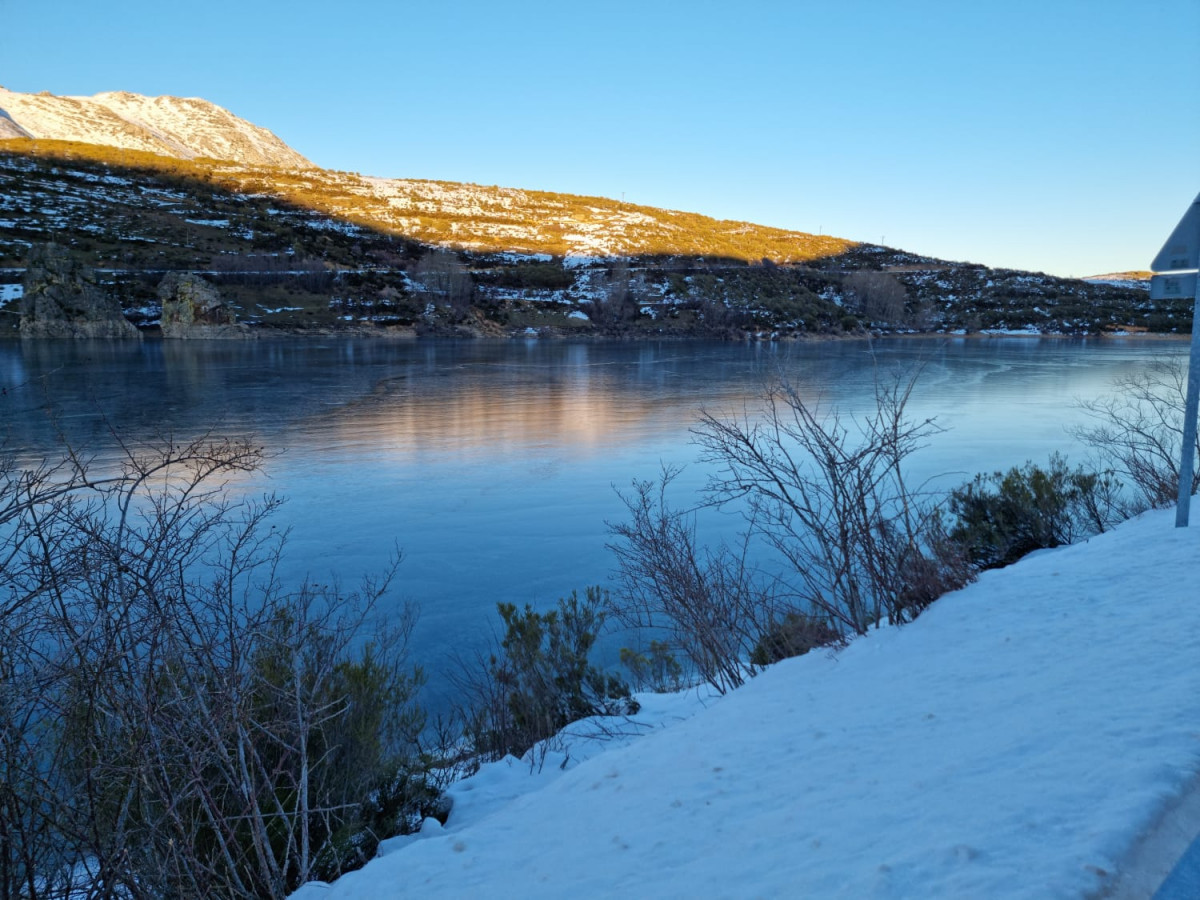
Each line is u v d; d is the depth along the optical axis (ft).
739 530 34.81
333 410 84.58
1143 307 339.77
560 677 18.06
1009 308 335.88
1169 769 6.13
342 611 27.55
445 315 247.29
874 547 15.42
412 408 86.79
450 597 29.58
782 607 20.31
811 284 348.79
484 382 116.88
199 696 9.27
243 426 72.28
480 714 18.72
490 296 274.77
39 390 97.86
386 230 386.93
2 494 9.55
